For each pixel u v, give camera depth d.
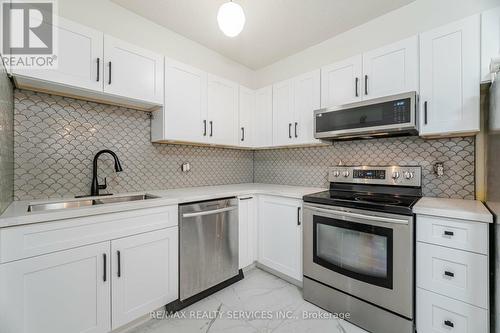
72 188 1.73
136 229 1.51
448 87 1.49
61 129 1.69
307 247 1.89
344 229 1.67
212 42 2.47
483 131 1.58
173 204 1.71
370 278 1.52
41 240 1.15
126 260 1.46
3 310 1.05
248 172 3.22
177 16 2.04
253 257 2.37
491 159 1.32
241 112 2.66
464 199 1.67
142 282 1.54
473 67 1.41
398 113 1.62
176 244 1.73
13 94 1.47
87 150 1.81
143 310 1.54
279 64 2.88
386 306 1.46
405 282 1.39
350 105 1.88
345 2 1.84
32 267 1.12
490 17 1.36
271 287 2.08
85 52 1.52
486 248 1.19
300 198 2.00
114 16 1.88
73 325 1.25
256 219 2.39
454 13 1.68
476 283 1.22
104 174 1.91
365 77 1.86
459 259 1.26
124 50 1.71
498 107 1.16
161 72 1.94
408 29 1.87
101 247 1.35
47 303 1.17
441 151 1.77
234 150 3.04
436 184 1.79
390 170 1.96
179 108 2.07
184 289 1.77
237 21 1.50
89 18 1.75
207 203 1.93
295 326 1.58
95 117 1.85
